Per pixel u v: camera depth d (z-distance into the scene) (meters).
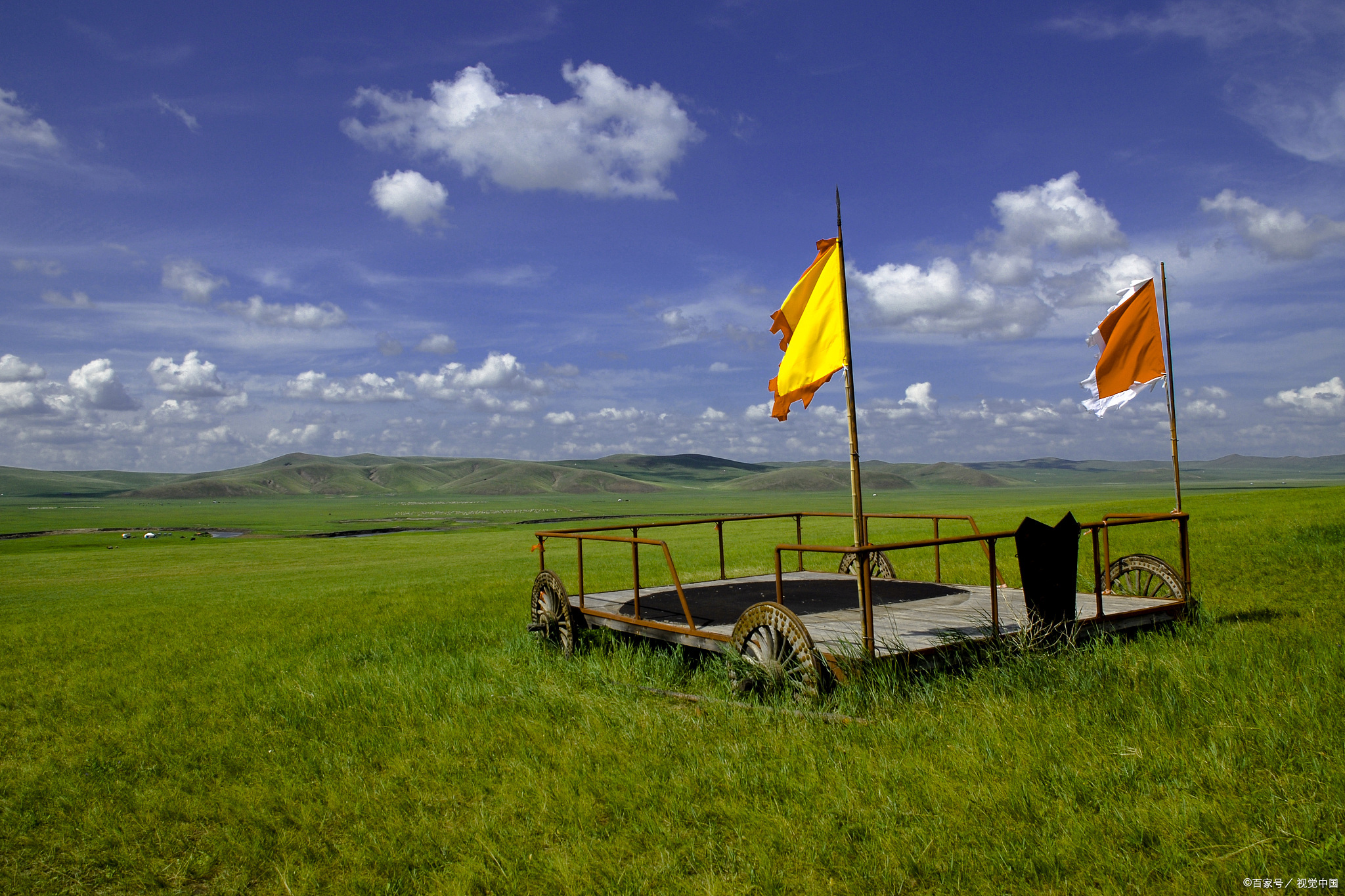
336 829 5.21
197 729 7.91
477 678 9.01
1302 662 6.61
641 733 6.43
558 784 5.41
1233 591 11.96
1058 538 7.39
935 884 3.84
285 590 25.33
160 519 180.00
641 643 9.59
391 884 4.31
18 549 71.62
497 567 30.45
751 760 5.51
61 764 7.02
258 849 4.89
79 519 181.62
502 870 4.29
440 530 94.31
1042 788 4.64
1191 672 6.51
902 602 9.79
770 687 6.96
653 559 28.19
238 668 11.13
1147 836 3.98
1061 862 3.84
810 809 4.69
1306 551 14.85
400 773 6.03
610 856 4.41
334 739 7.12
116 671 11.63
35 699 10.00
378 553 46.91
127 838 5.26
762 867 4.04
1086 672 6.67
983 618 8.34
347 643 12.64
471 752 6.41
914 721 5.91
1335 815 3.97
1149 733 5.32
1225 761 4.70
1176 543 18.59
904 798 4.68
